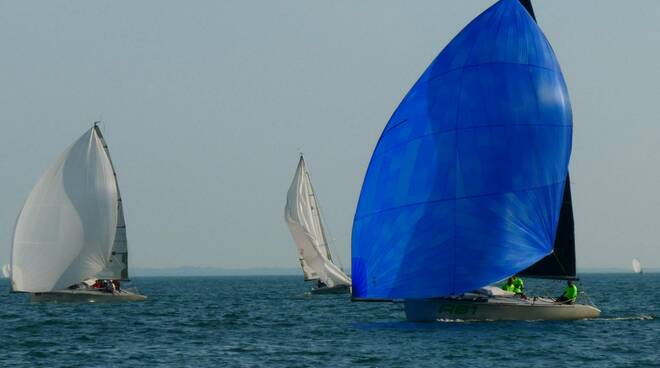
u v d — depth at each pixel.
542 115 163.62
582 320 182.75
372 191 165.12
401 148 163.25
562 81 167.38
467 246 160.12
